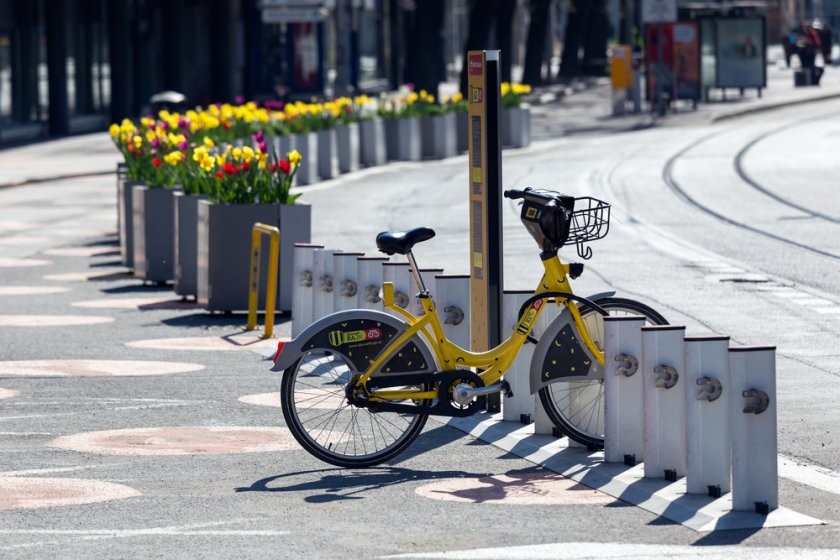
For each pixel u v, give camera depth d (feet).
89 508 37.01
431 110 189.98
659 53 239.91
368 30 379.55
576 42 389.60
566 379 41.52
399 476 40.32
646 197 126.72
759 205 117.19
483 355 41.32
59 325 70.64
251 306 69.05
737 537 33.40
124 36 260.42
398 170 172.65
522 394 45.96
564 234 41.32
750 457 35.22
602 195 128.88
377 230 108.99
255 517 35.99
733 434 35.27
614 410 40.19
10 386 54.80
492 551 32.55
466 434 45.39
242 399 52.01
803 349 58.95
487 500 37.45
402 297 52.49
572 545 32.96
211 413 49.57
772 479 35.27
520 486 38.91
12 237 112.78
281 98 287.48
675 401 38.24
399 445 41.32
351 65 357.61
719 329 63.52
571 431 42.04
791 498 36.99
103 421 48.34
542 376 41.52
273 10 237.25
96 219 126.11
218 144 120.06
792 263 84.74
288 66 320.70
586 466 40.22
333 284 58.75
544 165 163.63
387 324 40.68
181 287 79.10
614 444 40.24
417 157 185.57
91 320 72.28
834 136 183.32
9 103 234.99
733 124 222.28
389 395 40.70
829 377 53.57
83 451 43.86
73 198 146.61
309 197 138.31
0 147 218.38
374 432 43.98
